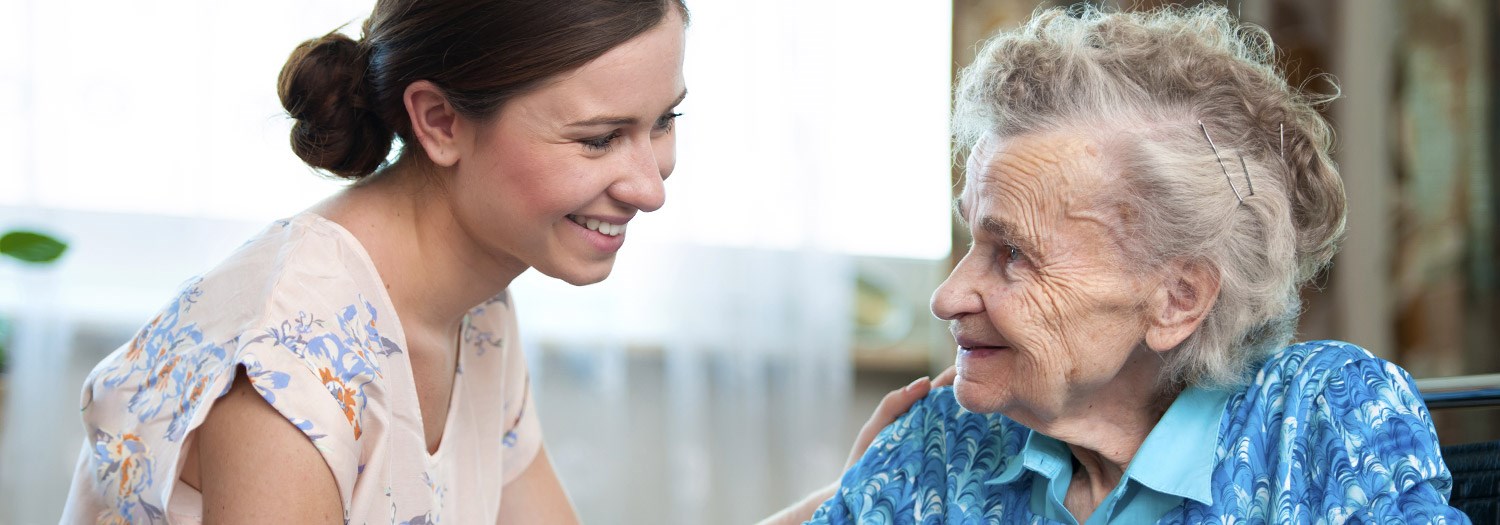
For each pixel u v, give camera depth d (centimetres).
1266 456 111
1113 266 108
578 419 300
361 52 123
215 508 108
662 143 124
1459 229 266
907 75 308
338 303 116
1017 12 280
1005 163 111
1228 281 109
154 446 113
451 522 136
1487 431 132
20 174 263
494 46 112
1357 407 110
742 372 302
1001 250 113
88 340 272
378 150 127
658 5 115
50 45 263
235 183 272
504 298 150
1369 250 270
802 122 300
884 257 319
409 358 126
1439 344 268
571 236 119
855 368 319
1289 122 111
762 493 305
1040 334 109
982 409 114
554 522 158
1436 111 266
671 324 300
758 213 300
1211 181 107
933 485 126
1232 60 111
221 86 270
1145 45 111
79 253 269
